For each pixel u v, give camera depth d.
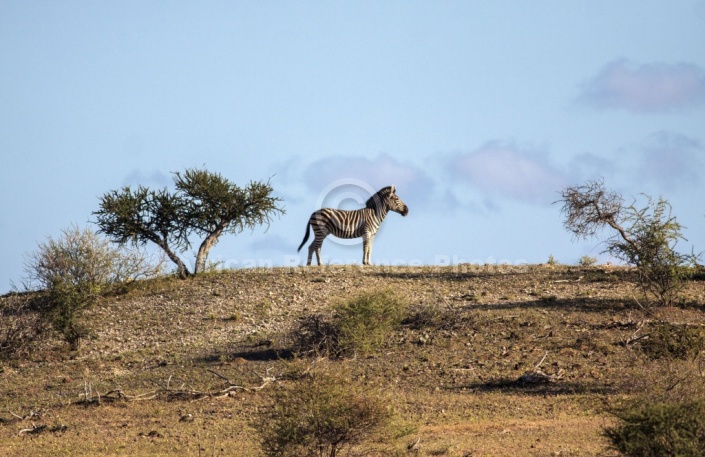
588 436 73.00
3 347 121.56
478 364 103.25
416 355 108.25
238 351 114.81
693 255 122.44
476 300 131.00
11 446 77.56
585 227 132.25
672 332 98.00
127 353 118.62
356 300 113.69
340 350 109.75
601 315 119.94
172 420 86.44
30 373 113.12
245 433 79.75
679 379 75.50
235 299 137.62
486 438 73.56
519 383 95.12
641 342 102.06
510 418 81.31
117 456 72.38
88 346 122.88
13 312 133.62
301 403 63.72
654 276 123.81
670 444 55.69
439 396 91.19
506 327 116.12
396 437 67.75
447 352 108.50
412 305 123.44
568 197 132.25
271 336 119.62
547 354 104.75
